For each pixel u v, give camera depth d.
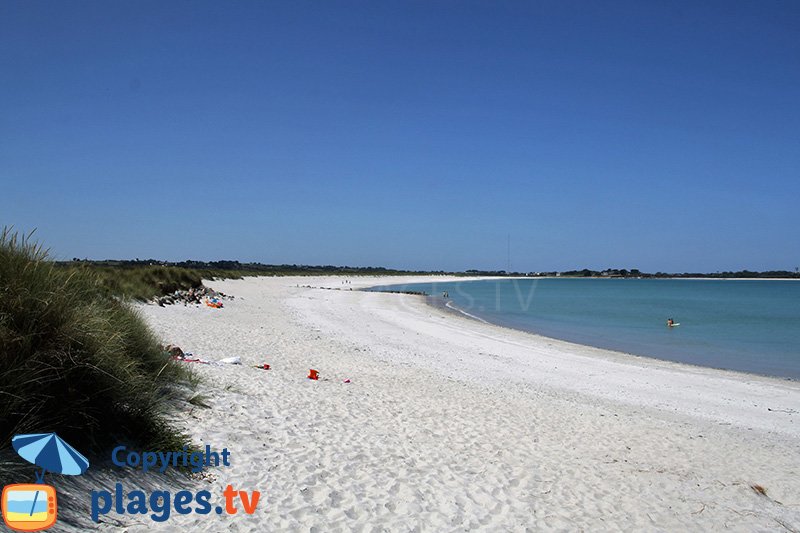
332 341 17.88
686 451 8.58
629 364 18.03
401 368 14.02
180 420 6.20
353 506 5.14
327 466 5.96
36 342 4.62
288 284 64.88
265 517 4.61
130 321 7.48
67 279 5.64
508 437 8.29
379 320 27.41
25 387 4.37
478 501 5.74
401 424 8.20
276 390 9.00
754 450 9.08
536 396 12.10
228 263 102.75
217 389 8.00
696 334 27.69
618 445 8.54
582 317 36.97
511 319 34.47
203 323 17.25
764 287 117.50
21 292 4.71
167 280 25.36
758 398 13.70
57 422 4.45
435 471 6.39
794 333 28.17
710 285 135.12
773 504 6.79
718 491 6.99
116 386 5.05
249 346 14.02
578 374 15.66
